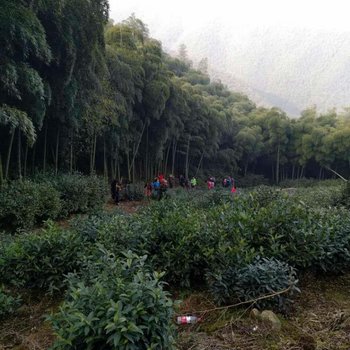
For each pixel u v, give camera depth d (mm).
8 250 4457
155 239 4352
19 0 7461
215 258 3916
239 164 35094
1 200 7832
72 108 11594
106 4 11109
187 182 22438
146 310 2410
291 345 2941
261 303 3459
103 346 2289
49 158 13750
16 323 3576
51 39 9453
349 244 4551
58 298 4047
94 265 3363
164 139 21391
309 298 3869
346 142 29484
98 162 18844
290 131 32938
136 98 17859
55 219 9812
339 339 3016
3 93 8523
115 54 15156
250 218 4512
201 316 3471
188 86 26688
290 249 4160
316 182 29562
